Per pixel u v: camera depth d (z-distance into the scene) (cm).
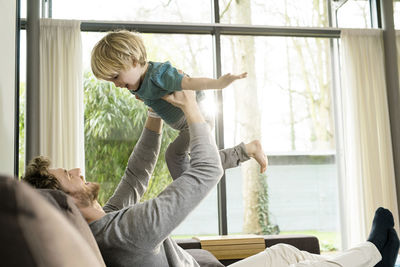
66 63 399
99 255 96
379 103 456
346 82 453
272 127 450
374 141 450
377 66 461
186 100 154
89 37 423
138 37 180
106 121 420
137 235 128
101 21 419
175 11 446
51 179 136
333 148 459
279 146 449
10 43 194
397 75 454
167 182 420
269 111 451
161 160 422
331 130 460
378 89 458
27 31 372
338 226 451
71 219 88
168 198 132
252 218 435
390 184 449
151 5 443
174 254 149
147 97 176
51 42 398
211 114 201
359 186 442
